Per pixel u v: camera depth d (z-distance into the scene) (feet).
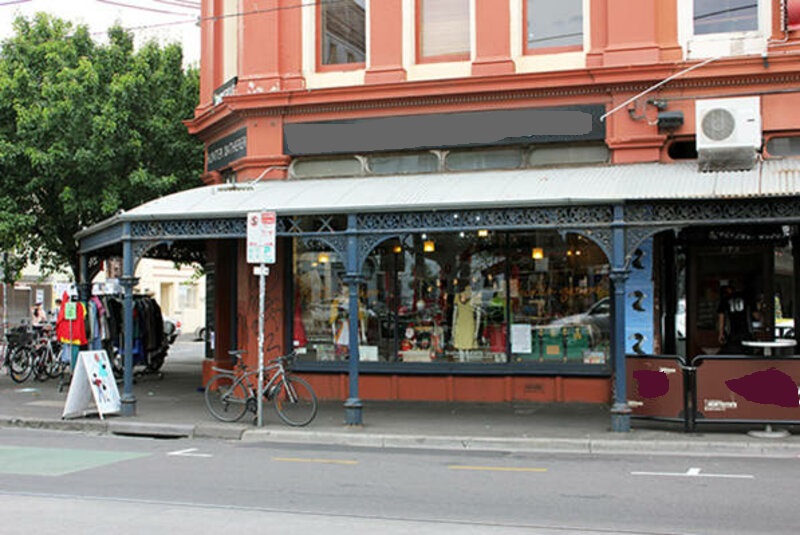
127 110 57.67
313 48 49.39
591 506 24.23
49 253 67.77
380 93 46.37
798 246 44.52
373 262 49.21
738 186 36.29
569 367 45.70
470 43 46.88
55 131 55.88
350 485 27.50
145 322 63.26
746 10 42.91
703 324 46.39
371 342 48.85
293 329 49.37
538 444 35.37
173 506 24.14
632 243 36.42
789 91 41.24
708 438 35.04
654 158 42.83
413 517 22.84
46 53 59.11
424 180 44.32
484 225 38.01
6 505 24.16
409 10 47.47
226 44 55.36
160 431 40.11
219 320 54.54
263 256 39.60
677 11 43.45
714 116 38.86
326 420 41.32
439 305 48.26
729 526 21.79
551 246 46.78
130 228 42.93
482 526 21.80
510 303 47.14
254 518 22.67
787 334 45.16
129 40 63.31
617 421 36.70
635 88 43.19
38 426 41.98
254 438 38.58
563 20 45.83
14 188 58.54
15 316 124.67
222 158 53.52
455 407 45.21
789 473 29.32
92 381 42.52
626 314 43.70
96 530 21.24
